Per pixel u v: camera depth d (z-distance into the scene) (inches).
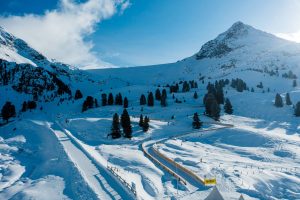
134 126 4485.7
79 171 2274.9
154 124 4571.9
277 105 5861.2
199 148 3353.8
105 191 1904.5
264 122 4911.4
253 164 2632.9
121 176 2137.1
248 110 5816.9
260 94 6835.6
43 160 2952.8
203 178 2162.9
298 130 4480.8
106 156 2832.2
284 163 2743.6
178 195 1904.5
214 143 3671.3
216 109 4995.1
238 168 2422.5
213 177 2183.8
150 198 1859.0
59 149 3083.2
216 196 1496.1
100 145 3563.0
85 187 1977.1
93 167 2397.9
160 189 2010.3
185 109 5821.9
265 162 2790.4
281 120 5280.5
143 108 6072.8
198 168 2402.8
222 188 1991.9
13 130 4463.6
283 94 6712.6
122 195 1836.9
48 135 3885.3
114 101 7062.0
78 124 4594.0
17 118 5723.4
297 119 5265.8
